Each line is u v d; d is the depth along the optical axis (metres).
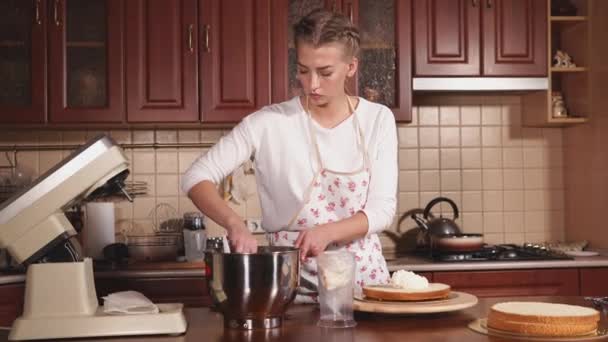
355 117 2.16
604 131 3.65
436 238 3.51
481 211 3.98
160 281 3.29
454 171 3.98
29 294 1.67
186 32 3.50
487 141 4.00
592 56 3.74
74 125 3.49
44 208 1.72
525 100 3.97
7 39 3.47
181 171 3.84
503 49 3.65
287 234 2.21
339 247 2.16
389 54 3.60
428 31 3.62
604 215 3.69
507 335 1.54
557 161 4.04
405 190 3.95
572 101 3.93
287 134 2.14
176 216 3.83
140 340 1.58
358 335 1.55
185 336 1.60
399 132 3.96
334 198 2.17
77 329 1.63
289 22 3.55
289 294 1.66
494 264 3.37
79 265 1.69
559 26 3.97
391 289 1.81
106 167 1.75
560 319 1.53
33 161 3.77
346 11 3.57
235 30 3.51
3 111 3.44
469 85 3.63
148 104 3.49
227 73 3.51
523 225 4.01
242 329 1.66
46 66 3.47
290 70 3.55
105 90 3.49
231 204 3.81
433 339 1.51
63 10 3.48
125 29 3.48
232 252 1.81
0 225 1.71
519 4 3.66
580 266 3.41
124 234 3.77
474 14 3.63
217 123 3.54
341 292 1.65
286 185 2.16
